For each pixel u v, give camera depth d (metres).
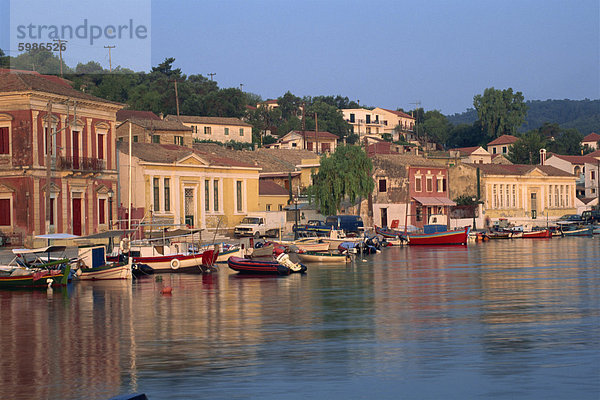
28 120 75.94
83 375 27.39
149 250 67.94
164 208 96.38
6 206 76.62
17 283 54.69
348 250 82.06
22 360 30.06
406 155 136.75
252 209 112.19
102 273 60.97
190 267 67.44
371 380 25.78
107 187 87.25
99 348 32.19
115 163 89.25
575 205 173.62
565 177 169.88
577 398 23.27
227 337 34.19
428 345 31.55
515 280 57.91
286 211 119.44
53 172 78.62
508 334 33.78
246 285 56.75
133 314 41.75
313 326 36.94
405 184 130.50
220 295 50.28
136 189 93.25
